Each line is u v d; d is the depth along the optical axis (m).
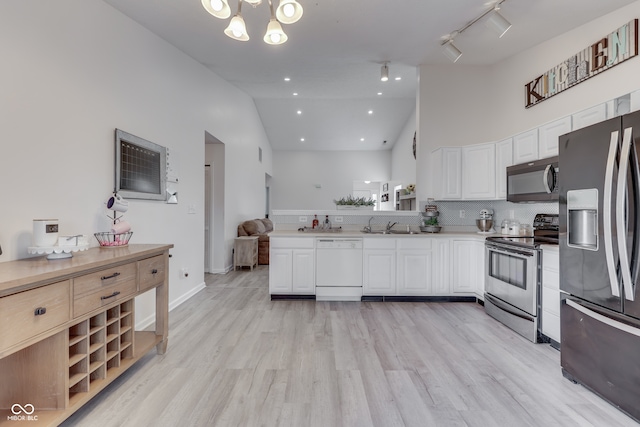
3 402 1.55
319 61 4.18
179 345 2.57
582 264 1.95
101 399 1.84
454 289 3.78
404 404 1.79
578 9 2.78
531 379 2.06
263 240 6.33
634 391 1.60
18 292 1.29
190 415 1.70
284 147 10.48
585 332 1.90
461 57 4.01
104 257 1.83
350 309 3.49
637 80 2.51
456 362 2.29
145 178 3.01
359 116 8.23
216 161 5.30
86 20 2.33
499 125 4.16
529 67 3.70
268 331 2.86
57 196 2.08
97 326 1.83
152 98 3.16
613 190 1.69
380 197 10.52
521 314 2.77
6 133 1.76
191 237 3.99
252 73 4.68
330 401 1.82
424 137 4.35
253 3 1.82
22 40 1.85
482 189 3.81
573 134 2.00
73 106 2.21
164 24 3.04
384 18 3.09
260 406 1.78
